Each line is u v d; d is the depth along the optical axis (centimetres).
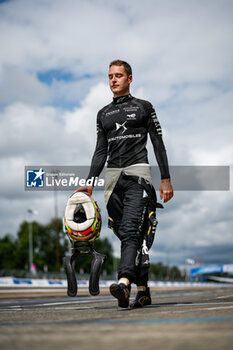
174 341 204
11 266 15362
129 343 200
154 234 594
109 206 611
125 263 551
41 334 236
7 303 1240
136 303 590
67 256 557
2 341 209
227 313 359
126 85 631
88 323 304
